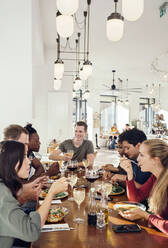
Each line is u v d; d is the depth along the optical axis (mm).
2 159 1300
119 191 2062
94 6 3896
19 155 1323
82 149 3408
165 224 1318
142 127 14297
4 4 2740
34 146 2555
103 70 9453
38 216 1280
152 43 6059
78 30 5020
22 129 2047
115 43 6004
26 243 1762
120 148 2314
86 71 3553
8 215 1194
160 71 9312
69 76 7223
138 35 5445
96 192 2010
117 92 12734
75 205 1722
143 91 13289
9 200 1234
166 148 1654
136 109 13266
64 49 6398
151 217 1418
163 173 1559
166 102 13977
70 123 7172
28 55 2758
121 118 13594
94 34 5266
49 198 1409
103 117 13625
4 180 1292
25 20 2750
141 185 2064
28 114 2762
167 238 1271
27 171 1419
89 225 1410
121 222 1461
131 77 10898
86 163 2641
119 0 3684
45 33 5098
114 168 2730
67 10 1653
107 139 12164
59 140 6773
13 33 2748
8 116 2744
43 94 5789
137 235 1300
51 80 6469
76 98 12016
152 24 4773
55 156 3119
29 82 2764
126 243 1208
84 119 11812
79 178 2465
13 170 1301
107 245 1184
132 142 2225
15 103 2752
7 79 2748
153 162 1663
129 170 1848
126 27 4941
